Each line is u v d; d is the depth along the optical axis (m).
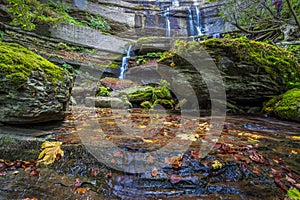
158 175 1.37
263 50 4.24
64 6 8.19
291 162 1.61
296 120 3.14
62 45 6.74
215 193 1.26
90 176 1.36
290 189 1.30
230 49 4.23
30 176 1.32
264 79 4.11
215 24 9.38
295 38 5.25
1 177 1.28
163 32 10.40
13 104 1.77
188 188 1.29
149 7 10.85
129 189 1.27
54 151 1.54
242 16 4.74
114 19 9.52
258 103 4.32
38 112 1.93
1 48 1.84
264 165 1.53
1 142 1.61
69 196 1.19
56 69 2.25
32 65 1.90
